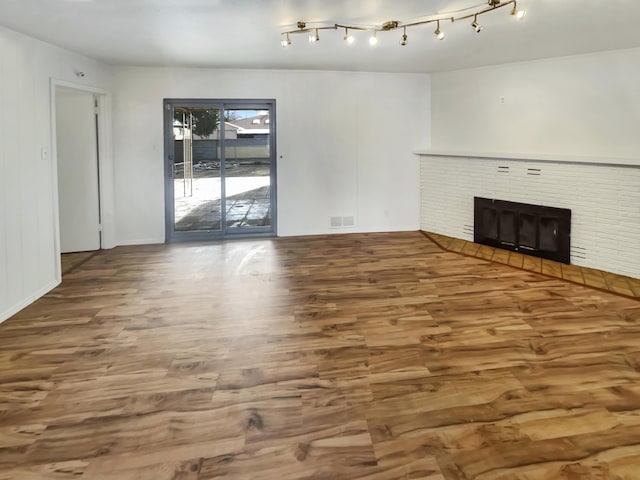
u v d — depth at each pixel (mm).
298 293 4277
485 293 4223
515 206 5648
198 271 5035
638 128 4594
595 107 4930
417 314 3727
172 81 6184
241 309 3875
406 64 5949
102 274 4930
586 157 4801
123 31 3992
